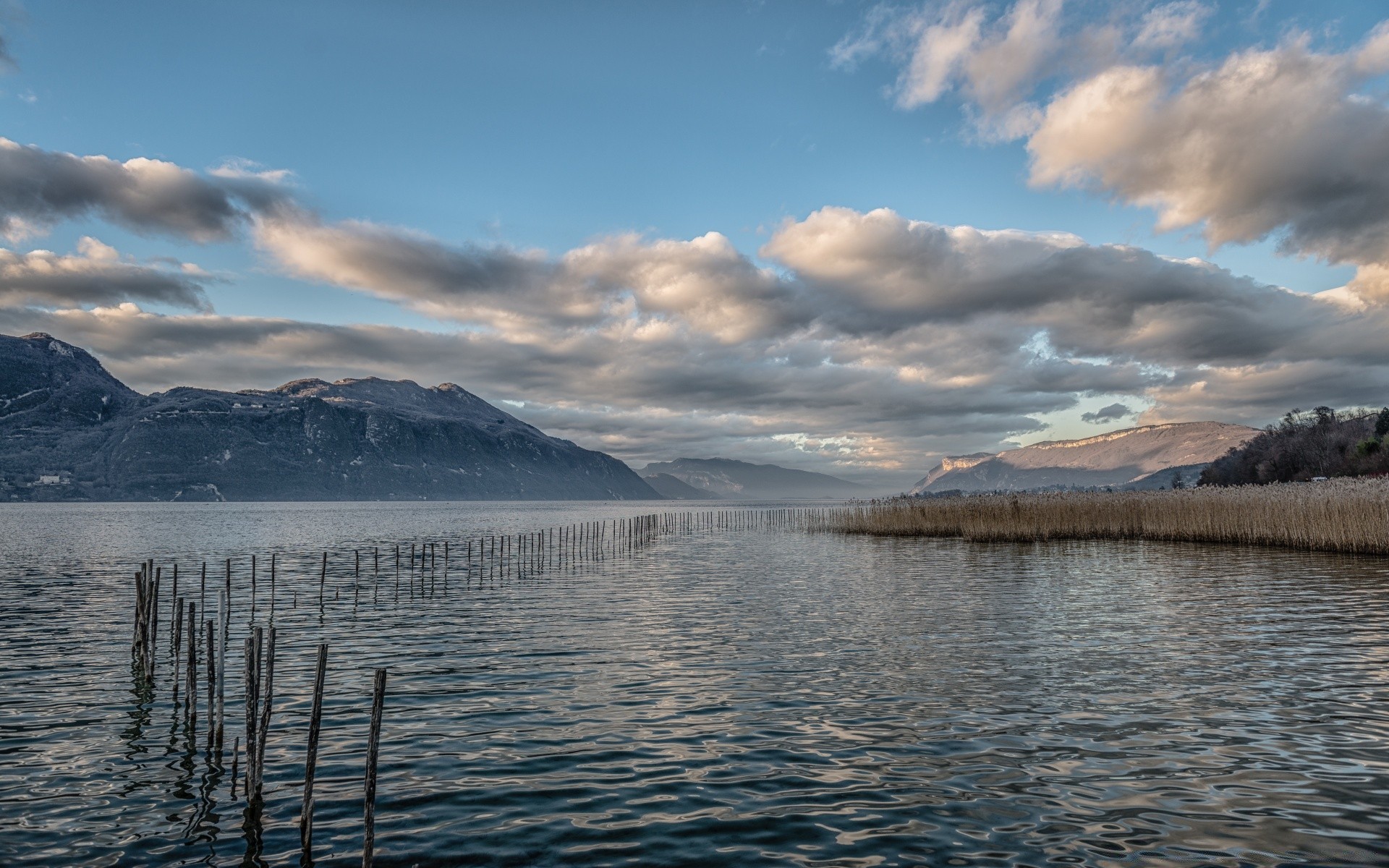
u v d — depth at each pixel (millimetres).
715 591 35062
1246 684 16797
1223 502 52469
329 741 13859
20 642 23375
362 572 46469
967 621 25188
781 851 9398
